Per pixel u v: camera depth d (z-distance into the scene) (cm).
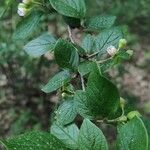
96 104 23
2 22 86
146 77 144
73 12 29
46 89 28
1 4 76
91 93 23
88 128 21
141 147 20
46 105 104
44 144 21
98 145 21
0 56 85
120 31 30
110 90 23
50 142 22
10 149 20
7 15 83
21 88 102
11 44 88
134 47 136
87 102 23
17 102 106
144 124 20
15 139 21
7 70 95
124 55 27
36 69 96
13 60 92
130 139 20
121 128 20
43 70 97
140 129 20
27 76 99
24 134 21
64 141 25
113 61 27
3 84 103
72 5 29
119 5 112
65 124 26
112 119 24
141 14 123
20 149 20
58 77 29
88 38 30
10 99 105
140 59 152
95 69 23
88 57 29
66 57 28
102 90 23
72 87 28
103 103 23
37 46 31
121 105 24
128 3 116
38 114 104
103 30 30
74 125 26
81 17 29
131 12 117
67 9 29
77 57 28
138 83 141
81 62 28
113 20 32
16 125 102
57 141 22
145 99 134
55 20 91
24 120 104
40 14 32
